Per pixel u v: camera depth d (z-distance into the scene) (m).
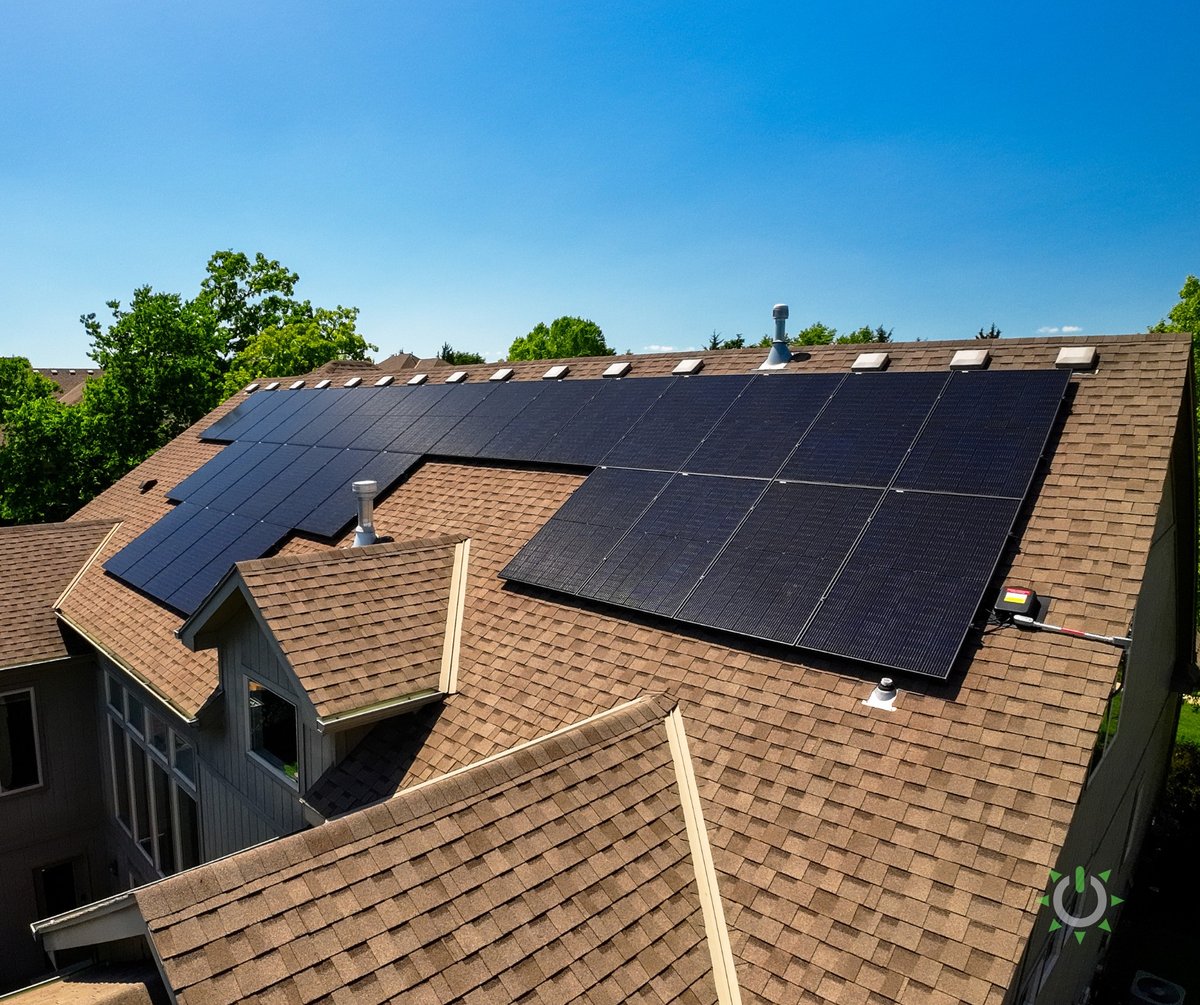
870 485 9.49
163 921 4.73
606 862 6.34
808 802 6.86
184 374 39.66
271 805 10.80
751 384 12.68
